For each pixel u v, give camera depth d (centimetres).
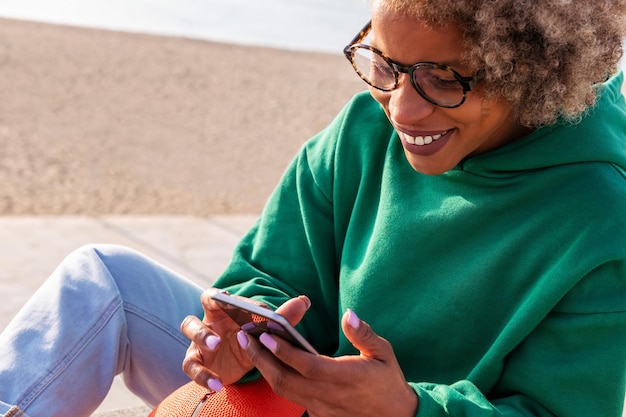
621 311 135
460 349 151
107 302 167
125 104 868
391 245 157
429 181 156
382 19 133
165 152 745
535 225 143
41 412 158
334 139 176
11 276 399
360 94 175
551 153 142
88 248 175
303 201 176
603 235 136
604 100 151
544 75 133
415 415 133
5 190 579
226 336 151
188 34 1273
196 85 985
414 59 133
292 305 143
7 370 158
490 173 147
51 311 164
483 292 147
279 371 132
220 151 772
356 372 128
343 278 166
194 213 585
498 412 136
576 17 131
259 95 984
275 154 787
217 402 149
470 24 129
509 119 144
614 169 143
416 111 136
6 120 761
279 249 178
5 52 977
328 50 1295
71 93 873
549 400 139
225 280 181
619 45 141
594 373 136
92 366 166
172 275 184
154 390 183
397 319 156
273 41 1323
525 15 128
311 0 1728
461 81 132
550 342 140
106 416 255
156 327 175
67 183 619
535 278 143
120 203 588
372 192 168
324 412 134
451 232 151
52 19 1210
